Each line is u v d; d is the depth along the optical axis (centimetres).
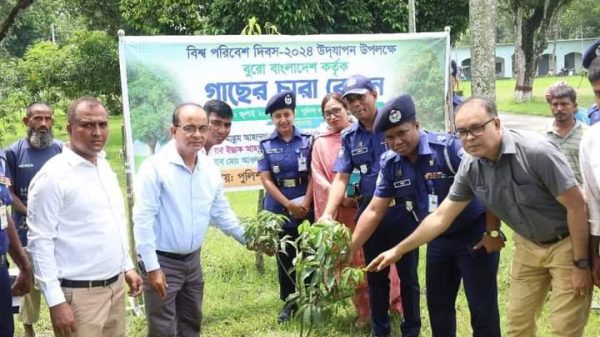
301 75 580
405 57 611
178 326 386
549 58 6319
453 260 373
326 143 475
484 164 313
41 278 301
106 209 321
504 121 2083
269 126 574
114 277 327
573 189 296
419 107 621
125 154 531
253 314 523
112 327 334
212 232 786
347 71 595
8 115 1396
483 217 359
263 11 1134
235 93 560
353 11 1197
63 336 314
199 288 382
